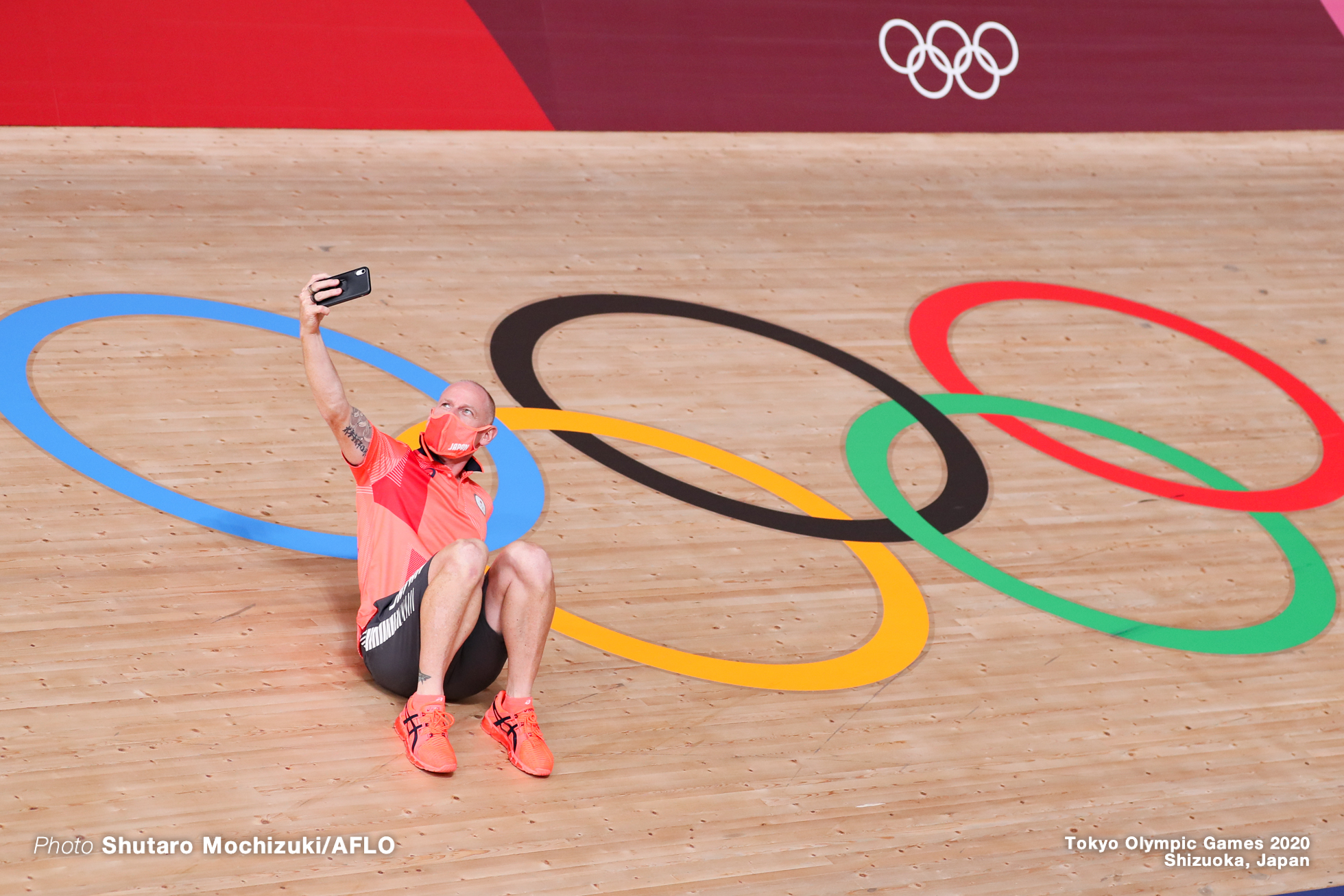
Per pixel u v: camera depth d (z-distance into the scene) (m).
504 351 15.99
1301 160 25.61
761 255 19.50
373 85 20.75
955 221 21.56
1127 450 16.50
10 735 9.23
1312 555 15.02
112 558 11.36
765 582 12.93
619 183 20.69
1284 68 27.25
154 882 8.29
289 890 8.43
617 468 14.29
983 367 17.78
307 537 12.20
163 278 15.97
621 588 12.42
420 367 15.31
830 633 12.34
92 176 17.83
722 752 10.55
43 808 8.68
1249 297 20.89
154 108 19.33
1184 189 23.92
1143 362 18.61
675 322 17.42
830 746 10.87
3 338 14.08
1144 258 21.48
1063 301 19.81
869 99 23.92
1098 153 24.55
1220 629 13.46
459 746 9.97
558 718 10.59
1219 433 17.25
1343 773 11.65
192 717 9.74
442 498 10.09
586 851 9.25
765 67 23.50
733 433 15.36
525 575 9.38
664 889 9.05
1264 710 12.36
